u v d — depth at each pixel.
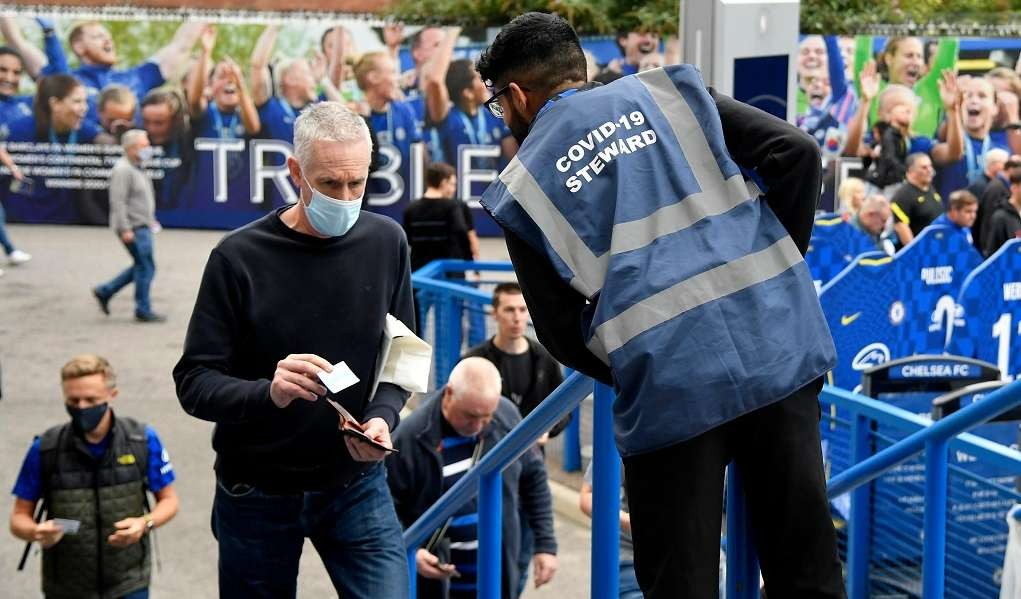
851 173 18.31
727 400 2.24
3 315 14.73
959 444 5.16
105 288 14.64
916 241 8.58
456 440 6.03
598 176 2.33
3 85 19.92
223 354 3.55
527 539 6.53
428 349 3.68
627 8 18.95
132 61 19.78
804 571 2.40
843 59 18.14
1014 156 18.23
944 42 18.06
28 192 20.22
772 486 2.40
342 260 3.60
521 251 2.39
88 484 6.37
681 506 2.33
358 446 3.48
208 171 19.97
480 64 2.65
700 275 2.26
